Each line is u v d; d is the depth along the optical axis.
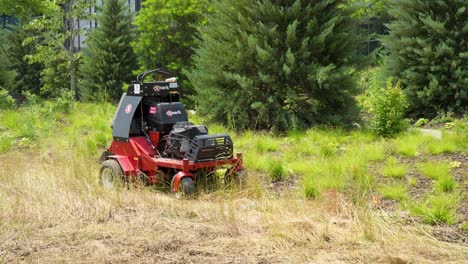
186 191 8.12
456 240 6.12
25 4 26.59
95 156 11.87
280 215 6.75
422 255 5.55
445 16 15.93
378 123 12.47
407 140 11.30
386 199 7.96
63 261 5.22
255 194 8.21
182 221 6.53
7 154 11.91
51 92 30.94
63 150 12.05
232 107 14.50
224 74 14.47
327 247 5.70
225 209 7.08
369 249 5.64
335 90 14.06
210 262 5.20
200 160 8.39
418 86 16.08
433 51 15.95
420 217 6.94
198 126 8.71
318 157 10.70
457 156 9.99
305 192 8.22
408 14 16.58
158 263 5.17
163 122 8.88
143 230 6.15
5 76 24.44
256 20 14.79
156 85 9.16
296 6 14.06
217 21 15.23
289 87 14.00
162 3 24.20
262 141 11.95
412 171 9.27
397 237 6.04
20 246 5.65
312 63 13.80
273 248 5.62
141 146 8.98
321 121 14.13
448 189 8.12
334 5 14.66
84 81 28.23
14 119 15.49
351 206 6.99
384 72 17.20
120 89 27.56
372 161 10.16
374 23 30.28
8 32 32.84
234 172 8.65
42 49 23.78
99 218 6.60
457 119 14.62
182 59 24.42
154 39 24.58
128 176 8.84
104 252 5.44
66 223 6.41
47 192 7.45
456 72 15.22
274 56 14.20
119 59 27.92
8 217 6.53
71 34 24.08
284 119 13.74
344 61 14.51
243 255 5.41
